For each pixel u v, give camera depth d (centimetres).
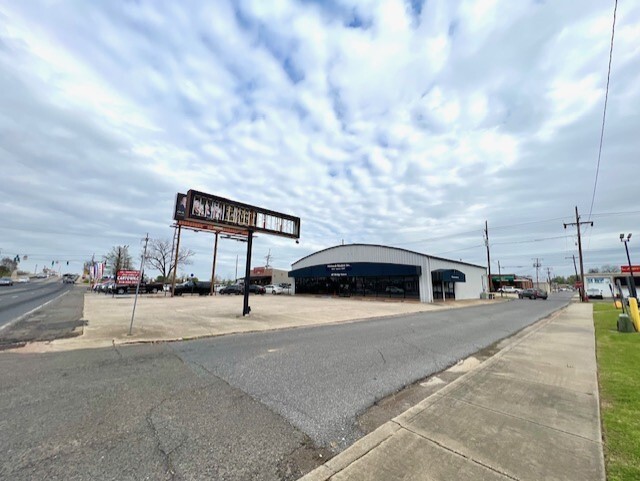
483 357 709
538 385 480
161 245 5306
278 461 282
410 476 253
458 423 350
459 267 3569
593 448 295
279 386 480
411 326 1187
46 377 507
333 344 811
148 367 572
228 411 385
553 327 1169
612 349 746
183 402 411
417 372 573
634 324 1046
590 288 4700
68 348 723
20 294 2916
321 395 448
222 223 1309
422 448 297
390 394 462
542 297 4072
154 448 297
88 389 454
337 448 307
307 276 3728
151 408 389
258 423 355
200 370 556
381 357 678
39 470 258
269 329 1062
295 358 655
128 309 1619
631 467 262
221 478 254
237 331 988
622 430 330
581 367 583
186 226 2770
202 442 310
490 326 1203
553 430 332
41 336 850
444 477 251
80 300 2284
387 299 2942
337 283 3434
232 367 579
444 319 1438
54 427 335
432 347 798
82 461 273
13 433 321
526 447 298
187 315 1385
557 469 262
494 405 401
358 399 437
